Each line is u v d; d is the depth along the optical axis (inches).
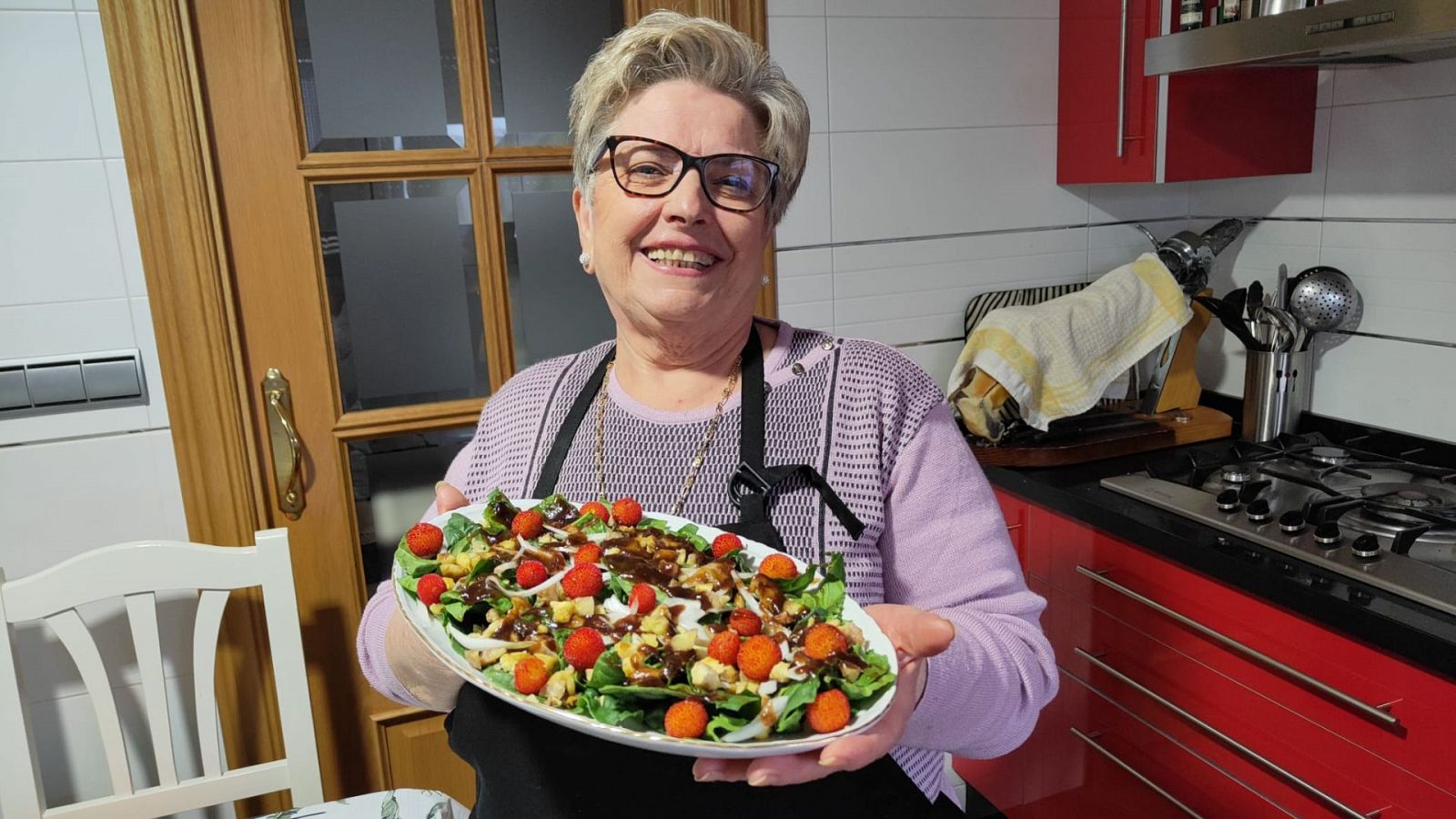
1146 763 63.5
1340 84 71.0
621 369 40.3
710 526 35.4
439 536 34.4
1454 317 64.3
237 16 59.6
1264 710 54.1
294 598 55.1
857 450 35.9
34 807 53.4
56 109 56.4
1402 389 68.4
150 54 57.1
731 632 26.9
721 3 69.2
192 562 53.8
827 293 77.0
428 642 28.3
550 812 31.3
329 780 70.7
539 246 69.9
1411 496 58.7
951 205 79.4
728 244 34.6
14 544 59.8
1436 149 64.2
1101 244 85.4
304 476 66.2
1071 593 67.9
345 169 63.5
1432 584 47.5
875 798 32.2
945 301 81.2
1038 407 71.5
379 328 66.7
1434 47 57.1
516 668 26.5
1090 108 76.9
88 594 52.6
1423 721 45.4
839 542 34.7
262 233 62.4
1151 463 68.2
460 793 73.6
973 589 34.9
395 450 68.7
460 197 67.0
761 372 37.8
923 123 77.0
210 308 60.9
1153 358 81.0
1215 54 61.5
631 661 26.2
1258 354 72.7
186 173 59.0
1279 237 77.5
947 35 76.3
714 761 23.7
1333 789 50.6
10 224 56.6
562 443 39.1
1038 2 78.5
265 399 64.3
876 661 25.5
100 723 54.0
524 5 66.4
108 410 60.4
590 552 31.7
